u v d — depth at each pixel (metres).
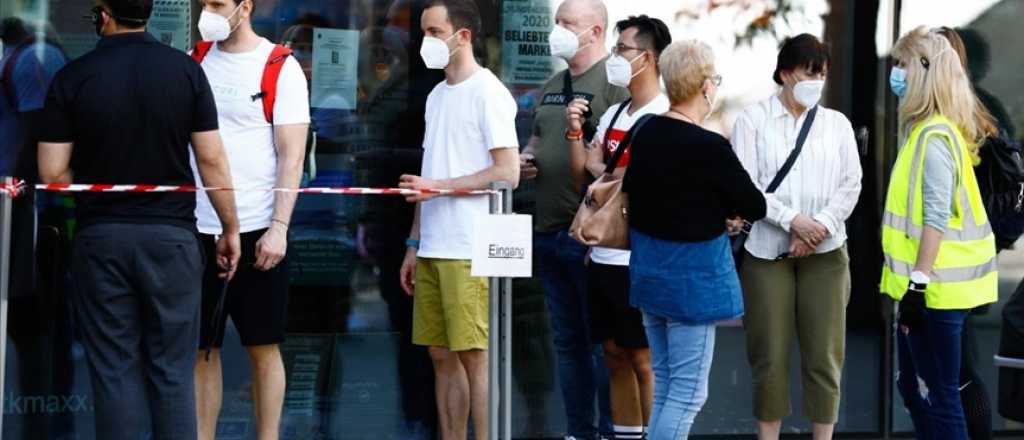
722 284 11.99
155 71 11.39
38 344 14.49
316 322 15.06
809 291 14.08
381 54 15.01
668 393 12.27
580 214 12.41
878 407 16.03
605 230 12.27
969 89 13.04
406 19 15.02
